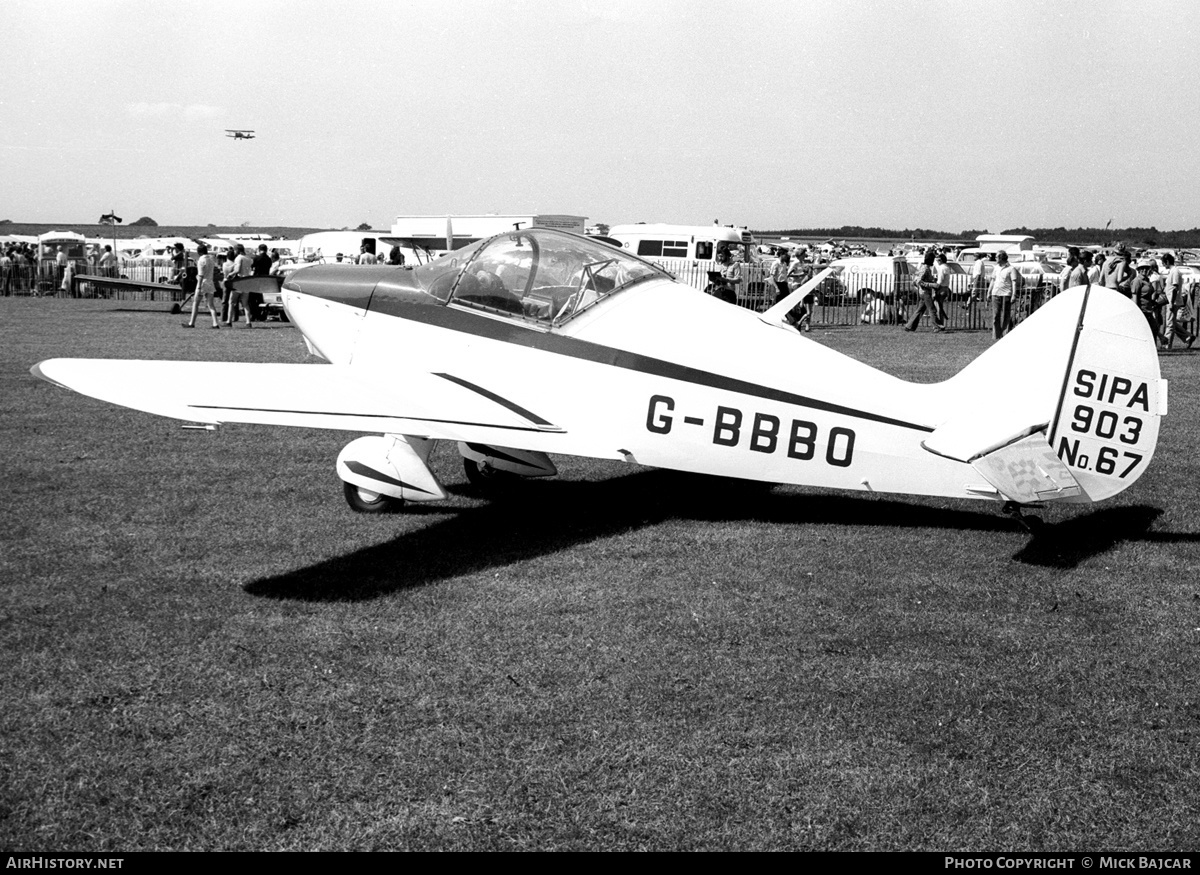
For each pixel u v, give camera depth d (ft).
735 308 24.34
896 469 21.45
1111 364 20.47
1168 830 11.18
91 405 36.96
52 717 13.19
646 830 11.05
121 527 21.88
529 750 12.59
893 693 14.28
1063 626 16.88
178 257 101.45
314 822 11.08
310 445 30.71
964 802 11.64
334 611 17.15
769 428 21.94
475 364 24.22
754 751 12.66
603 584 18.78
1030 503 19.56
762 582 18.94
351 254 132.87
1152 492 26.04
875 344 65.87
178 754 12.35
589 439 22.93
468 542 21.44
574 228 99.09
